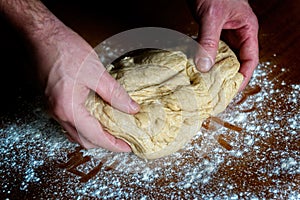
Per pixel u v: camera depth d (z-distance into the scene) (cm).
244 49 71
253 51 71
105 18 86
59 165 68
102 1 90
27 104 76
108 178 66
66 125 65
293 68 75
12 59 82
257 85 74
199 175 65
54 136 72
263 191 62
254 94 73
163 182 65
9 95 77
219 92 67
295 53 77
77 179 67
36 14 66
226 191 63
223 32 74
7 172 68
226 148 67
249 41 71
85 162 68
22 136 72
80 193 65
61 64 62
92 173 67
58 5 90
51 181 67
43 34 64
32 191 66
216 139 69
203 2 68
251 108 71
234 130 69
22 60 81
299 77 74
